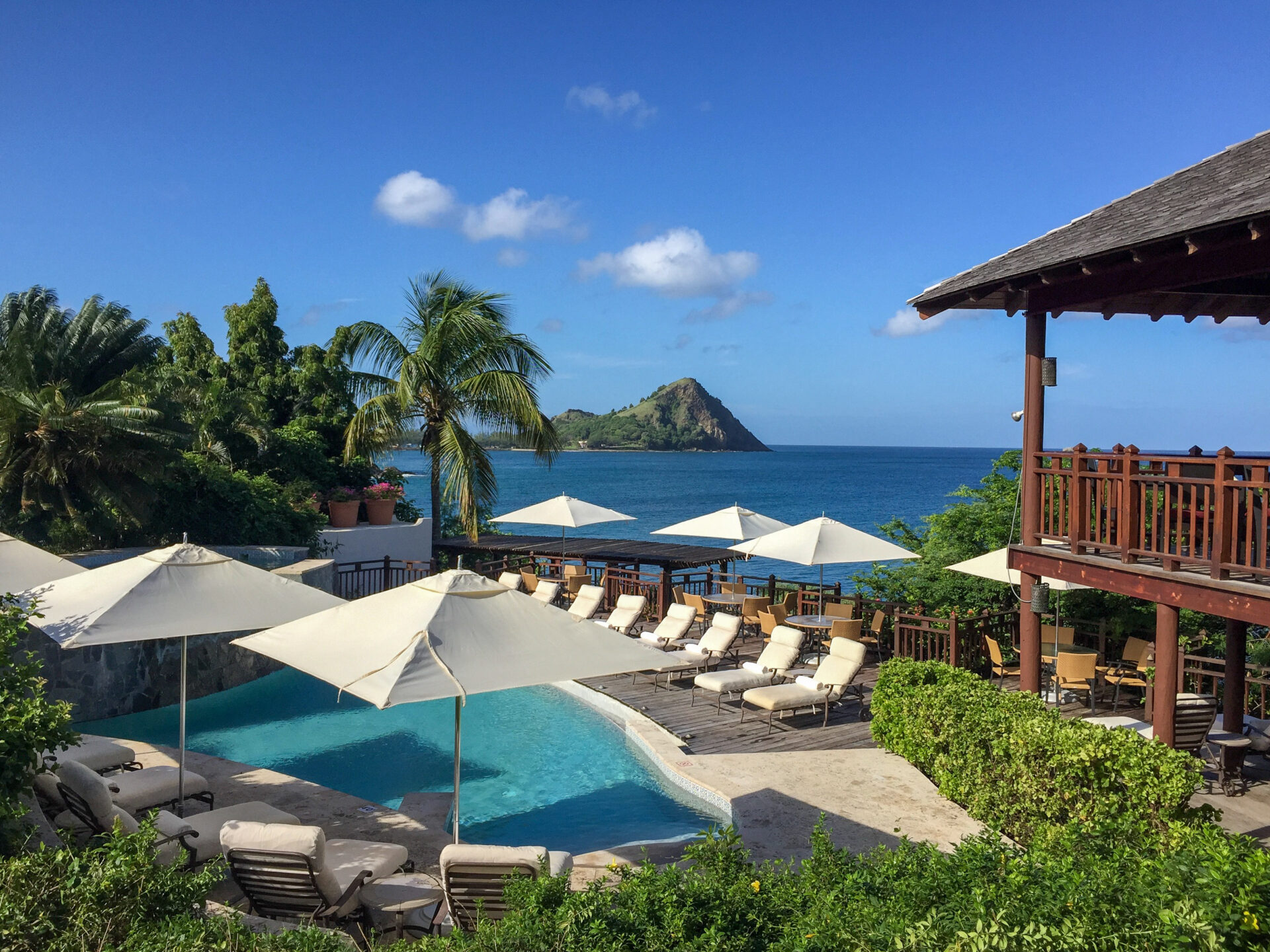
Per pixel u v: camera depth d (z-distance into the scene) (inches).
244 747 466.3
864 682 570.6
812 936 154.1
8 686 227.5
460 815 370.6
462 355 968.3
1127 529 352.2
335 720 517.0
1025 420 416.2
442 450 957.8
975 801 340.8
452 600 276.2
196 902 180.2
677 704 528.1
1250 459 296.0
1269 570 287.4
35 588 338.0
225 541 792.3
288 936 165.0
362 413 941.8
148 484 677.9
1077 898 154.9
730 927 169.9
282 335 1126.4
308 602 349.4
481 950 162.4
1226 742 376.2
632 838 346.6
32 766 210.8
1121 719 425.1
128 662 522.0
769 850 316.2
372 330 969.5
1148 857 192.1
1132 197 427.5
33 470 614.2
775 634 545.6
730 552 642.8
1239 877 152.8
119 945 158.2
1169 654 338.3
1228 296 417.4
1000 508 693.9
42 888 165.8
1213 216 283.4
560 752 460.4
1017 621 606.9
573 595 779.4
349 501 933.8
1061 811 299.3
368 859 265.9
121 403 641.6
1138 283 346.3
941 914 153.8
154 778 340.2
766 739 460.1
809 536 600.1
